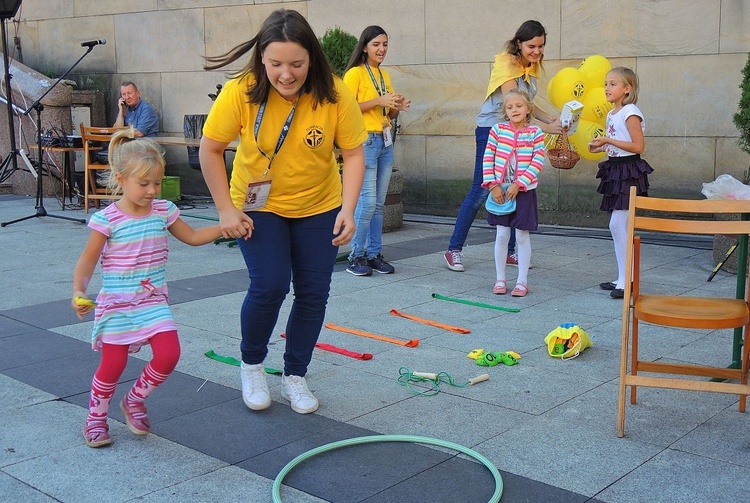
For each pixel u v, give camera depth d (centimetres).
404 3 967
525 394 421
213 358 479
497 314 570
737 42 781
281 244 379
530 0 885
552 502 310
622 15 834
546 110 895
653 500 311
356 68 657
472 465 341
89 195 1028
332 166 383
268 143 358
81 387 437
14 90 1158
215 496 318
